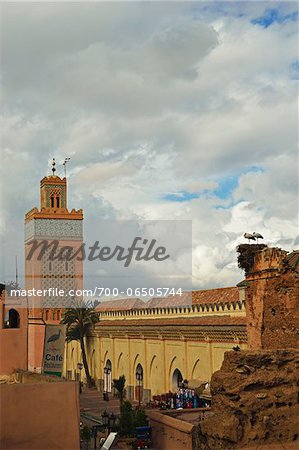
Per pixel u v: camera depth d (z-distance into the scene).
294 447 25.89
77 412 21.58
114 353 74.81
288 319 29.73
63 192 95.56
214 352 50.53
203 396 48.59
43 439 21.17
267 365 26.77
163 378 59.94
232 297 54.94
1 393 21.09
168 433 31.08
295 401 26.38
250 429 25.61
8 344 30.91
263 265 31.36
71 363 94.06
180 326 55.03
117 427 38.03
